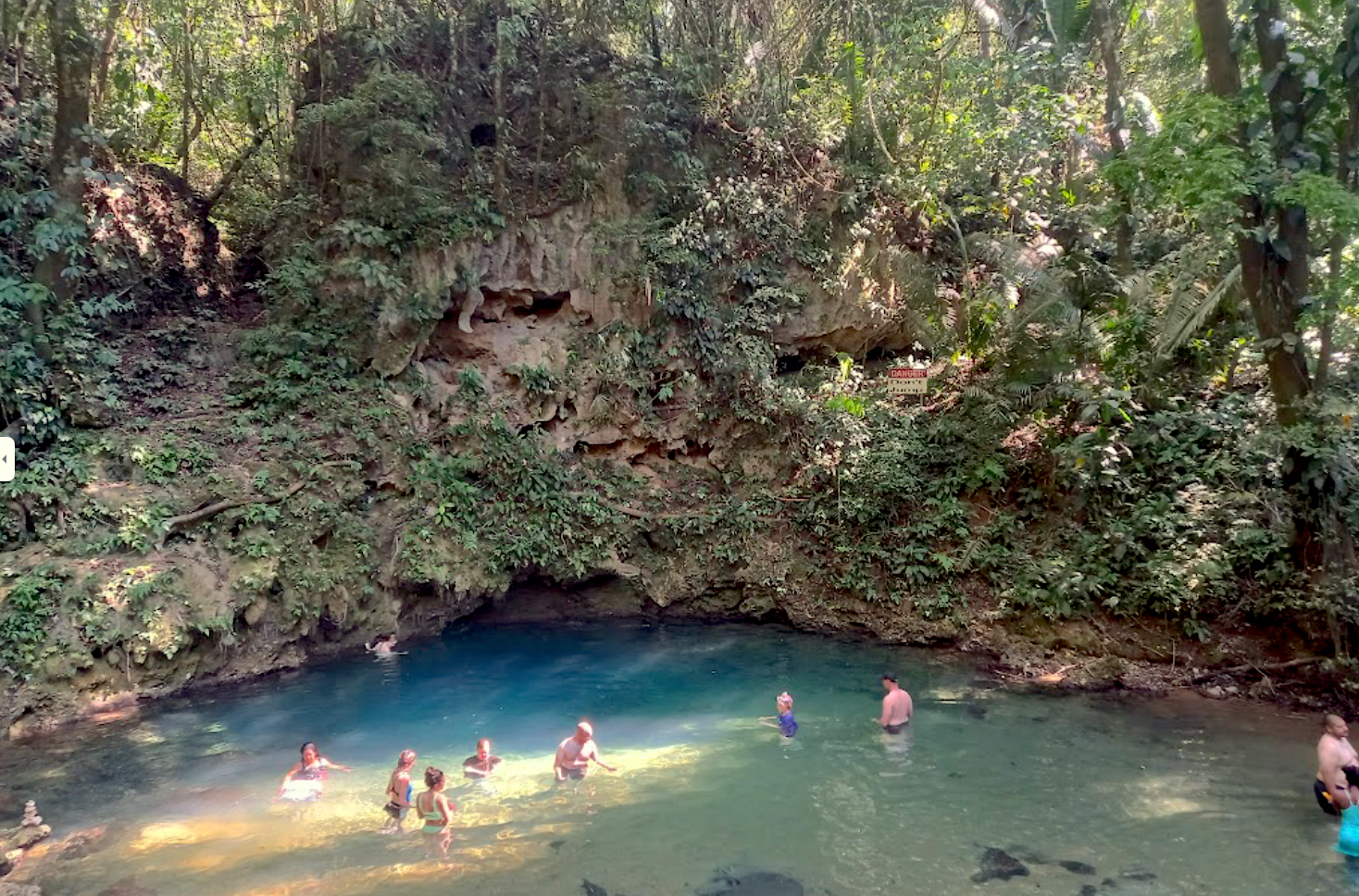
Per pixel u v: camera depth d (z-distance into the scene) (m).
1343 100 8.97
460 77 14.07
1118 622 10.52
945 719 9.01
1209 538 10.43
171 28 13.28
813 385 14.81
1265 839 6.40
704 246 14.33
